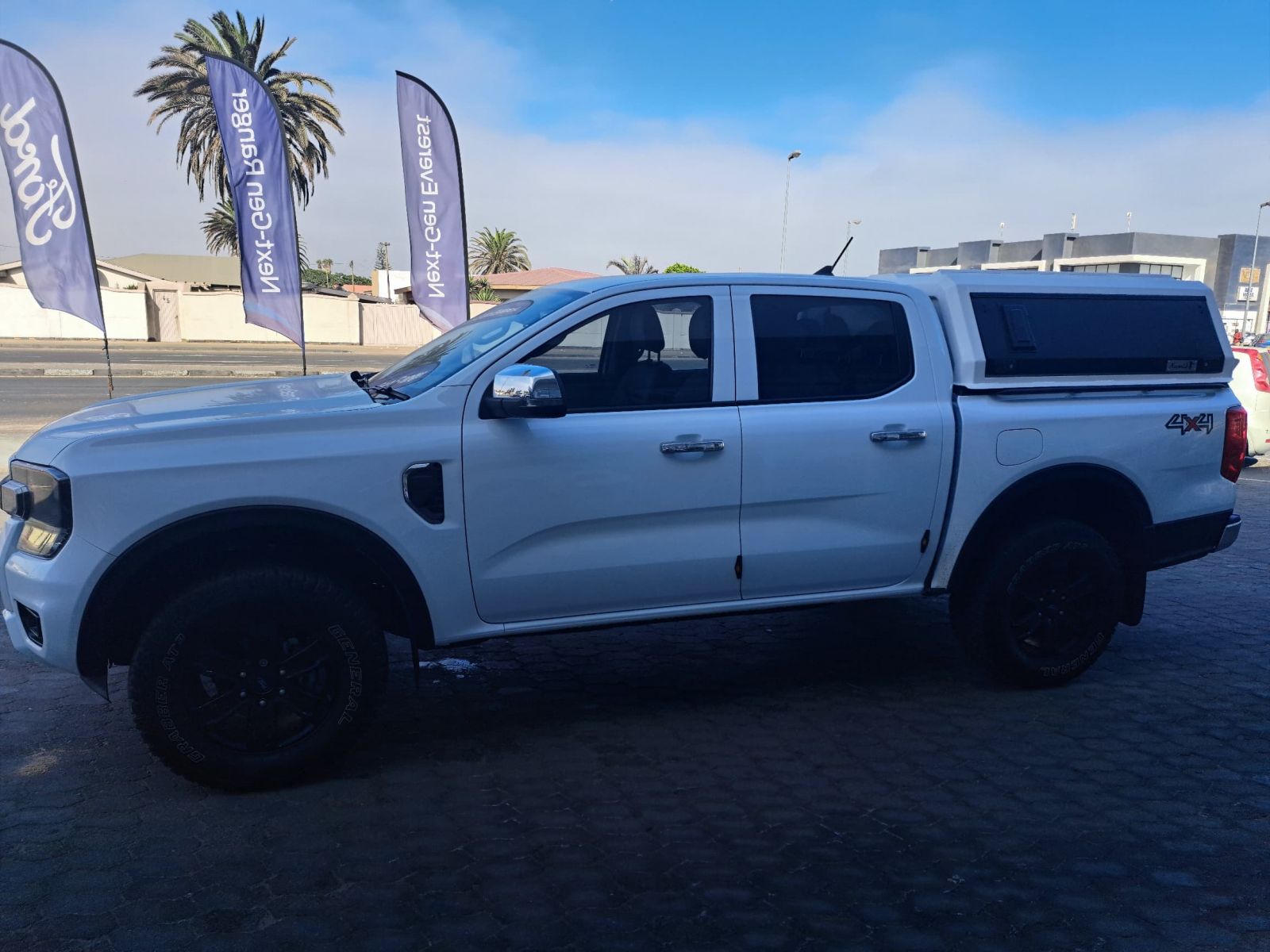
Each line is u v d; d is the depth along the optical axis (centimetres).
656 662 538
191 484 352
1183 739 438
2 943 280
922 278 486
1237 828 359
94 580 347
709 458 414
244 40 3772
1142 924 299
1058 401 476
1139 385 493
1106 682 510
